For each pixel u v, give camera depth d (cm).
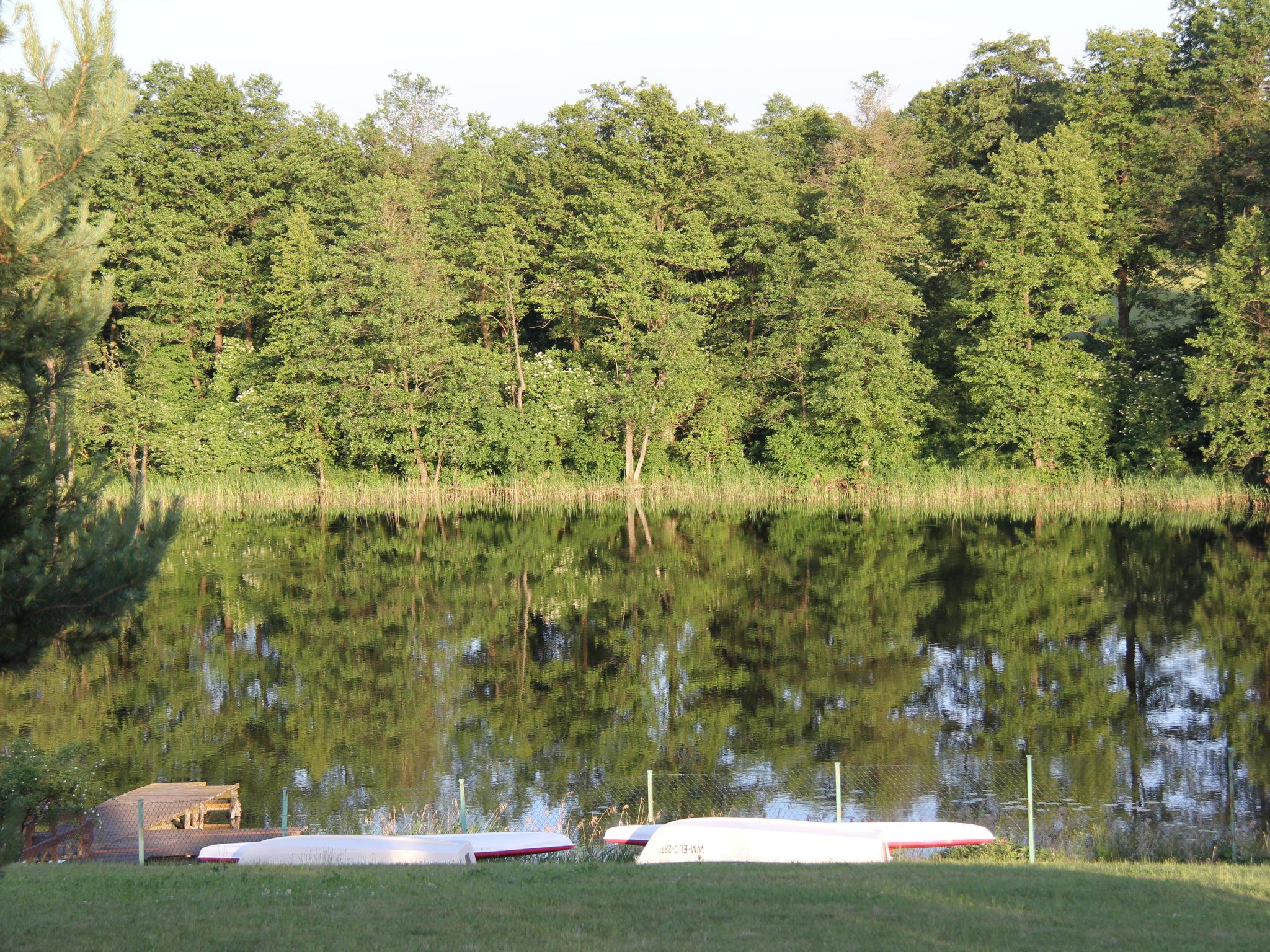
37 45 869
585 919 1069
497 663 2850
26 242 834
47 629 839
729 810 1844
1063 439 5612
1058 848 1606
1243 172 5409
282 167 7050
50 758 1684
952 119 6912
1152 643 2873
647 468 6366
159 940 1002
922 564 4028
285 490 6159
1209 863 1423
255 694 2602
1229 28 5694
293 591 3759
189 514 5728
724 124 6812
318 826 1802
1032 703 2417
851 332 5884
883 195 5881
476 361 6300
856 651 2873
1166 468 5444
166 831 1723
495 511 5731
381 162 7169
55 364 887
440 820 1817
